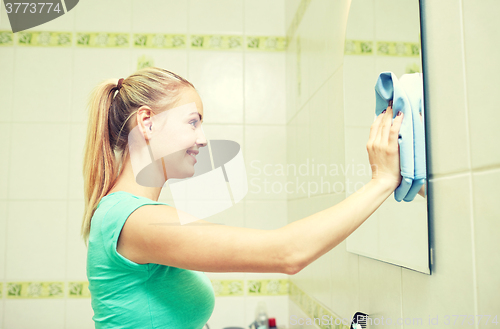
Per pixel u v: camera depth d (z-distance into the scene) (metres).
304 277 1.52
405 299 0.68
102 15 1.89
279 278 1.84
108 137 0.81
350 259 0.98
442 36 0.57
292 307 1.74
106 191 0.79
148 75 0.80
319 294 1.29
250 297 1.83
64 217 1.78
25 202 1.77
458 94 0.53
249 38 1.95
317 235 0.56
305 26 1.50
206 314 0.84
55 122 1.82
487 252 0.47
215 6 1.95
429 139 0.60
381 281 0.79
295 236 0.56
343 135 1.04
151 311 0.72
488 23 0.47
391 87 0.70
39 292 1.74
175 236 0.61
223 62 1.93
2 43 1.84
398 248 0.69
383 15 0.76
